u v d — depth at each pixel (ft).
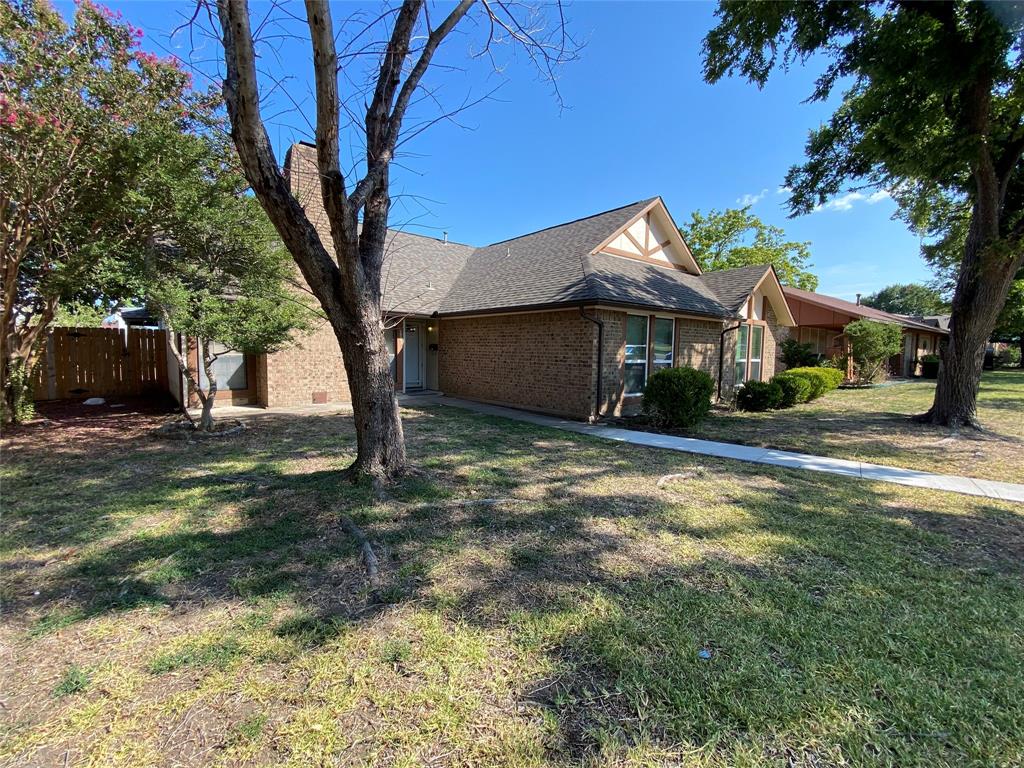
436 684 6.83
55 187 22.84
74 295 29.96
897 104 25.48
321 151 12.41
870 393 51.65
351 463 18.86
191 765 5.48
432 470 18.03
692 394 28.35
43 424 27.89
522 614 8.63
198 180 23.79
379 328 15.83
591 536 12.31
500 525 12.94
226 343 22.93
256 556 10.89
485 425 29.50
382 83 14.21
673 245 47.16
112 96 22.16
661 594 9.37
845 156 32.40
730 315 42.68
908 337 83.05
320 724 6.09
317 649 7.58
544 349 35.24
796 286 103.71
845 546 11.83
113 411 32.86
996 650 7.68
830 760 5.61
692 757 5.63
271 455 20.57
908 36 22.81
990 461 21.45
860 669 7.16
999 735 5.97
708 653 7.54
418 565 10.50
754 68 26.73
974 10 20.68
